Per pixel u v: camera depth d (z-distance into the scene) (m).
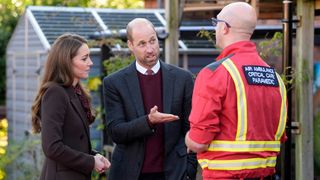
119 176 6.67
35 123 6.32
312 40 7.68
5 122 16.61
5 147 14.23
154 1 19.25
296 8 7.90
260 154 5.36
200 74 5.35
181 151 6.64
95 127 13.07
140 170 6.57
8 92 16.48
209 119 5.24
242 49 5.42
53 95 6.08
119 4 19.80
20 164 13.19
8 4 18.59
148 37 6.56
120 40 10.96
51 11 14.44
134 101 6.61
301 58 7.66
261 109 5.36
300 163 7.76
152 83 6.67
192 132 5.30
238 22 5.43
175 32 9.40
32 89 14.61
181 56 13.85
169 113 6.61
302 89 7.69
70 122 6.14
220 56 5.52
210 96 5.24
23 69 15.23
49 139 6.00
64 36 6.26
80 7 14.70
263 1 8.98
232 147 5.30
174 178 6.56
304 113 7.71
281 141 5.76
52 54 6.21
